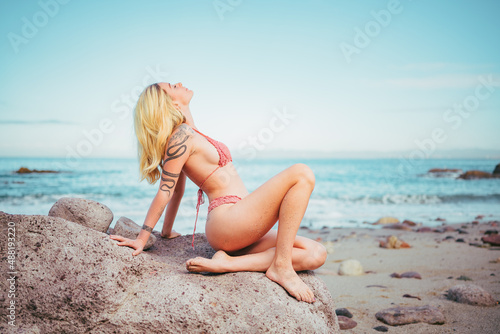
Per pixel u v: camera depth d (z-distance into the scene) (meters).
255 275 2.49
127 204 13.83
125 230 2.87
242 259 2.54
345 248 7.19
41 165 28.86
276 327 2.23
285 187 2.44
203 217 10.32
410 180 27.89
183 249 3.20
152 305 2.18
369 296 4.17
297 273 2.66
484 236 7.81
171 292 2.21
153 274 2.42
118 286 2.24
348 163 66.31
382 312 3.47
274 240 2.68
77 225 2.40
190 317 2.13
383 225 10.52
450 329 3.16
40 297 2.17
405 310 3.45
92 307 2.16
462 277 4.75
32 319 2.18
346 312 3.56
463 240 7.68
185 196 14.62
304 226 10.66
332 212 13.80
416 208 15.03
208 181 2.74
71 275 2.22
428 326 3.24
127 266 2.34
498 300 3.83
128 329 2.15
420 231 9.31
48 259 2.26
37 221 2.34
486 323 3.27
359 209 14.66
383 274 5.18
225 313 2.20
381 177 30.70
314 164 63.47
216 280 2.39
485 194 19.27
